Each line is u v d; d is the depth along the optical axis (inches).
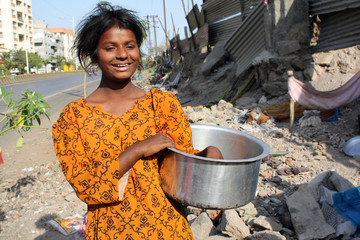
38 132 317.7
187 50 807.1
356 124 203.5
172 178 54.8
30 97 121.3
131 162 53.1
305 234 107.3
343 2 257.9
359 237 104.8
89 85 1007.6
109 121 54.7
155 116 58.1
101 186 51.8
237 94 329.4
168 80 813.2
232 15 503.5
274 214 124.0
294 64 273.9
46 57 3152.1
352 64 251.3
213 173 51.9
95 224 55.1
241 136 67.5
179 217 57.4
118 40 55.4
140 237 53.0
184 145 59.7
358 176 151.8
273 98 285.9
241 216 122.7
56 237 133.6
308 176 155.1
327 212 112.8
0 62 1902.1
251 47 345.7
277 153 180.7
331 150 183.2
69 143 54.1
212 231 116.6
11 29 2421.3
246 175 53.9
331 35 280.7
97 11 57.0
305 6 280.7
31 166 223.8
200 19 621.3
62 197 169.6
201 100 447.8
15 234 137.4
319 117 219.6
